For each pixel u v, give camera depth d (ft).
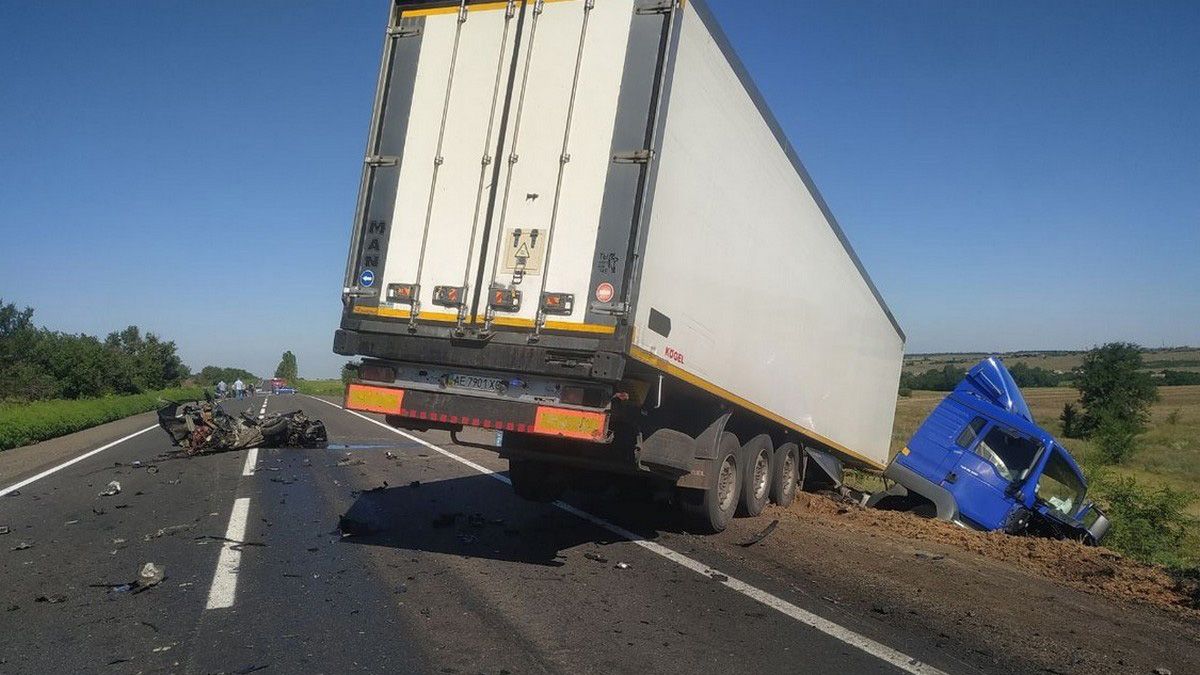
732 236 25.61
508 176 21.06
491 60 21.86
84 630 15.66
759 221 28.02
